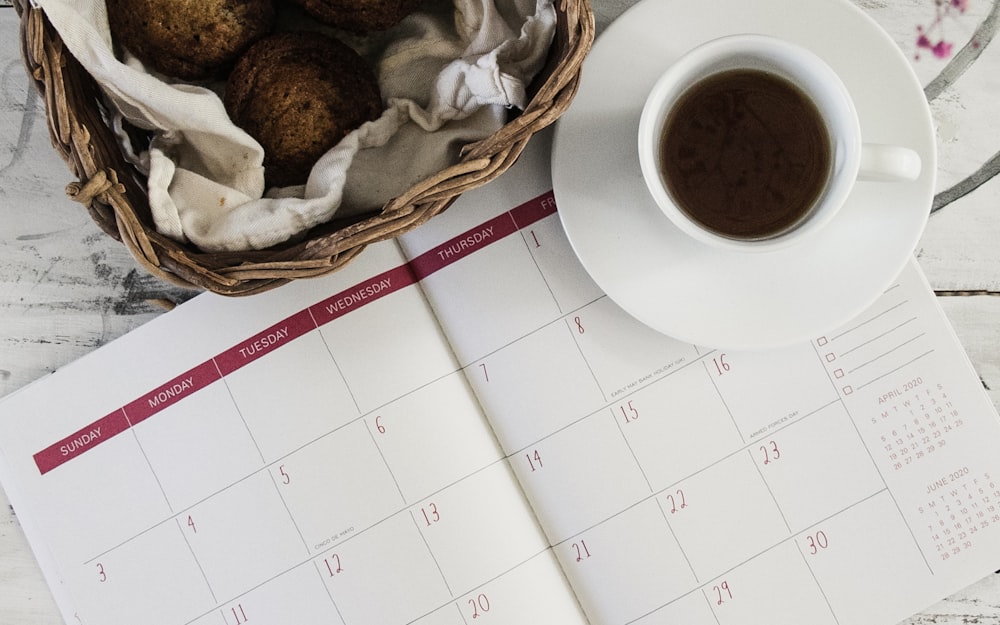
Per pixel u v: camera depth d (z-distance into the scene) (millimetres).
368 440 543
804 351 550
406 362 545
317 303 544
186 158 518
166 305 554
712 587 548
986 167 554
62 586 544
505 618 541
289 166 517
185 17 498
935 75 555
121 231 469
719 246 483
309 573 543
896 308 547
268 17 514
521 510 547
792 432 550
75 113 487
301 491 543
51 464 543
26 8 477
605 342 548
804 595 548
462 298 547
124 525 544
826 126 497
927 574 547
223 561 544
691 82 501
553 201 547
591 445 547
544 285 547
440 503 542
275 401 543
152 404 543
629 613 547
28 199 555
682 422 549
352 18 513
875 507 548
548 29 498
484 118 518
